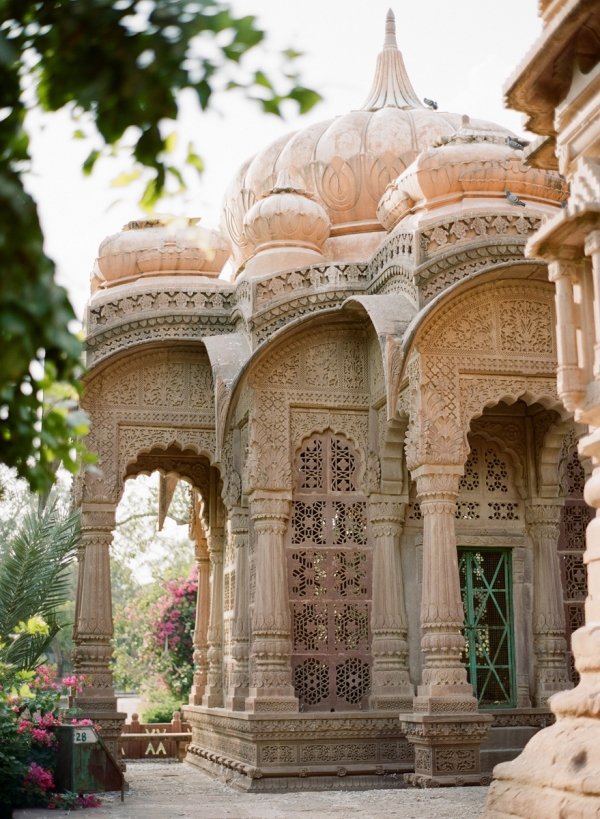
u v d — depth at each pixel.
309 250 11.75
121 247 12.32
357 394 10.64
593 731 4.63
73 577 23.70
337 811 7.07
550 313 9.29
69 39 2.64
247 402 10.66
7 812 7.24
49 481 3.29
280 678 9.84
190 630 20.11
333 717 9.80
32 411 3.19
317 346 10.66
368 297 9.73
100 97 2.64
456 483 8.85
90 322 11.66
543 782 4.66
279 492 10.25
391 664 10.10
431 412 8.91
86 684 10.73
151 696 20.25
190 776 11.52
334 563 10.41
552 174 10.10
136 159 2.78
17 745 7.61
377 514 10.38
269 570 10.07
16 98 2.76
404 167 12.50
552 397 9.19
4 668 8.52
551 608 10.48
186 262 12.21
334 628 10.30
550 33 5.12
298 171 12.91
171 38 2.60
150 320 11.65
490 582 10.60
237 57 2.62
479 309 9.16
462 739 8.51
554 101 5.62
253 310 10.96
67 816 7.13
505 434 10.72
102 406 11.44
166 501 14.75
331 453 10.59
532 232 9.55
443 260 9.39
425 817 6.59
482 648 10.45
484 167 9.98
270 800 7.98
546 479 10.62
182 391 11.67
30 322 2.57
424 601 8.72
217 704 12.55
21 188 2.60
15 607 10.47
